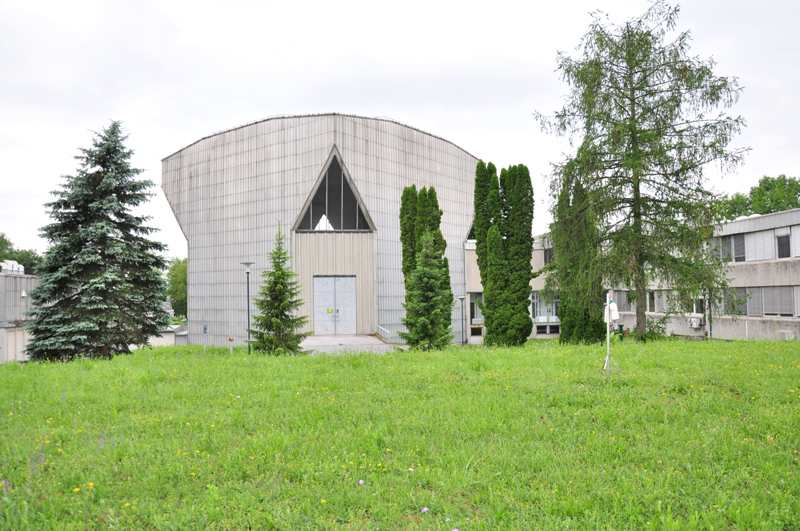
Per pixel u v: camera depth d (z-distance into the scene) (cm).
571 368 1485
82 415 1040
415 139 5072
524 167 2777
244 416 1005
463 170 5638
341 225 4638
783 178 6041
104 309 2553
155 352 2820
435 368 1538
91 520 591
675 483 666
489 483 673
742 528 551
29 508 606
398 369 1538
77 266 2572
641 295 2459
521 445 820
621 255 2364
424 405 1072
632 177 2347
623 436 862
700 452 770
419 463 754
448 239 5416
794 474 681
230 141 4953
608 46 2416
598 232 2439
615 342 2339
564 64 2497
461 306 5338
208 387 1316
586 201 2392
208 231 5106
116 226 2684
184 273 11769
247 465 735
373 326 4609
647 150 2331
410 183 5006
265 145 4741
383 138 4788
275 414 1020
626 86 2444
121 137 2734
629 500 612
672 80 2386
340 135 4494
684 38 2366
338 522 585
